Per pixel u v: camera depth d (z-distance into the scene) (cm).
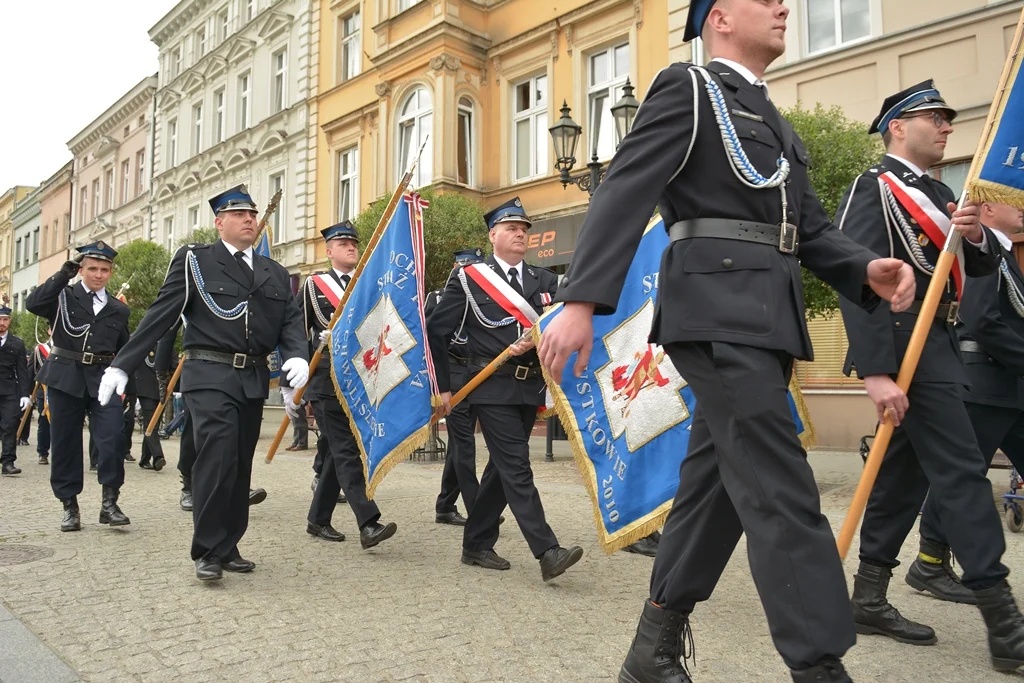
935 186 343
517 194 1536
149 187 2892
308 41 2067
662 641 245
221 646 325
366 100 1853
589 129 1442
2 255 4644
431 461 1032
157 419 695
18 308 4281
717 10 240
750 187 216
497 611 375
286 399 532
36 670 295
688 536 237
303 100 2064
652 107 218
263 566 468
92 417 590
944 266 275
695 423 241
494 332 481
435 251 1169
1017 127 291
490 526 469
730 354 204
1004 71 299
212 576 416
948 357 316
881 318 303
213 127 2534
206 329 444
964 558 304
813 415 1091
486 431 452
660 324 220
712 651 318
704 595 239
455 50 1559
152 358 952
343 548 521
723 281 212
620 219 206
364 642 330
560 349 201
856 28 1073
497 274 501
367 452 496
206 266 450
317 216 2025
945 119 346
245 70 2362
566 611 375
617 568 463
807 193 241
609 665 303
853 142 773
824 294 726
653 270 410
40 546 514
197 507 425
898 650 320
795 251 227
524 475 441
